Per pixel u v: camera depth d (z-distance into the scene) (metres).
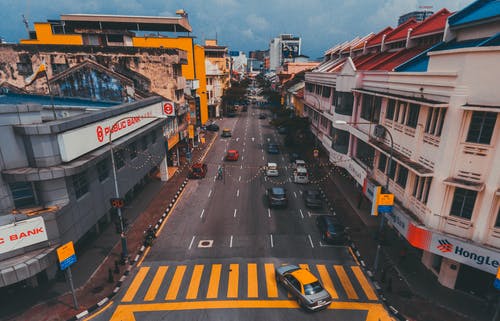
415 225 16.75
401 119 19.95
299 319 15.51
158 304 16.48
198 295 17.17
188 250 21.58
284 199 27.91
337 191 32.75
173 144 36.94
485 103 13.83
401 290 17.56
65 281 18.14
